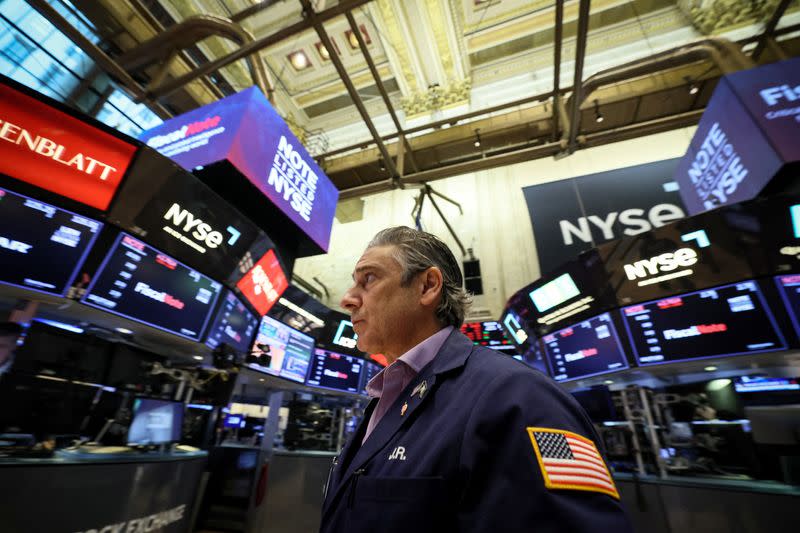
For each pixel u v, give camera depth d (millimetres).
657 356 3994
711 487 2955
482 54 11188
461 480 560
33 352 2330
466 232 10445
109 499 2186
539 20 10250
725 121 3705
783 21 8125
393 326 970
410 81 11141
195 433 4395
